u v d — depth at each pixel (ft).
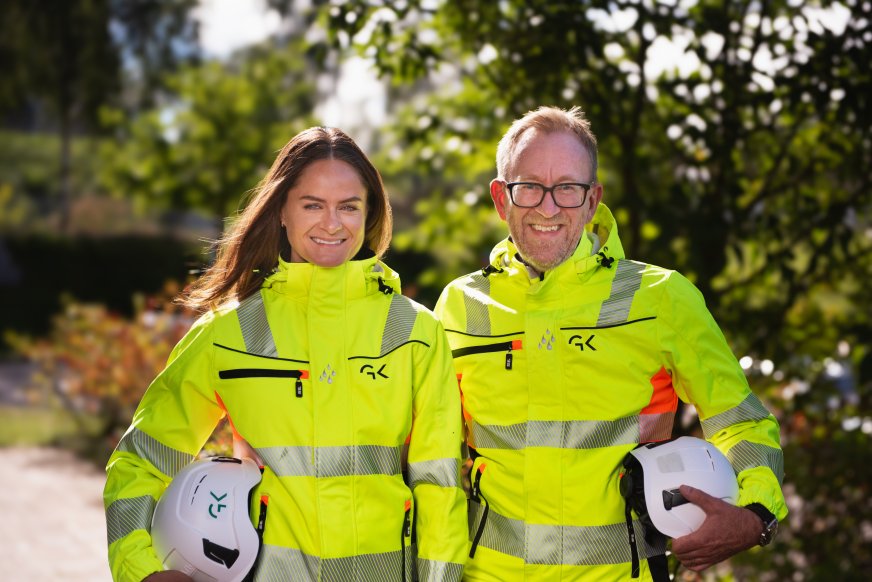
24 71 53.72
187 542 6.83
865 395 15.25
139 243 90.02
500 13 15.02
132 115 71.41
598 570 7.40
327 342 7.18
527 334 7.66
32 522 22.65
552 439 7.53
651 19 13.08
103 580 17.98
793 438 16.85
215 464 7.27
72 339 33.19
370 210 7.95
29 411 39.47
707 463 7.22
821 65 12.66
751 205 14.19
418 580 7.25
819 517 16.62
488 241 20.03
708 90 13.64
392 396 7.25
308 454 7.03
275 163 7.66
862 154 13.97
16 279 84.74
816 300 17.10
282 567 6.94
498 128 17.08
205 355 7.29
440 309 8.46
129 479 7.14
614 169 15.88
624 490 7.53
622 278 7.74
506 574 7.57
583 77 14.20
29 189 112.06
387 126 19.74
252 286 7.64
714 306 13.30
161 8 62.90
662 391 7.82
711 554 6.91
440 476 7.30
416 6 14.74
